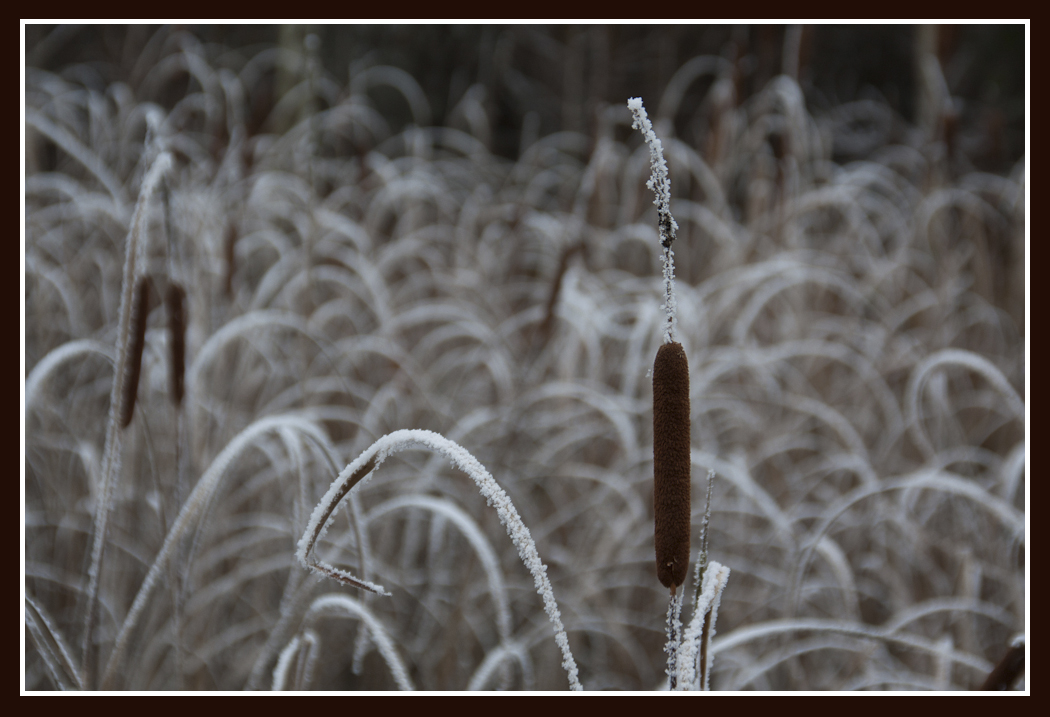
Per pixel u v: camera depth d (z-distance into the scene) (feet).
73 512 13.55
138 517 13.29
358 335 18.34
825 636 13.50
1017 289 21.21
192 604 12.04
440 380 18.33
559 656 13.01
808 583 14.02
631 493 14.07
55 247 18.62
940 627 12.77
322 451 11.08
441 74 42.39
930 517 15.02
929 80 21.35
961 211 24.07
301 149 21.36
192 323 12.54
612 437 15.69
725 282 17.57
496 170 27.04
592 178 19.39
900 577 14.52
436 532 12.69
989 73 42.09
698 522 14.67
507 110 42.16
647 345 16.15
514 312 21.99
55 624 12.70
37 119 17.07
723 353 16.49
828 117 30.35
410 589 14.08
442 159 28.89
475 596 13.37
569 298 16.05
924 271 21.97
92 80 29.30
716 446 15.74
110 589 12.23
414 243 19.75
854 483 16.31
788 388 17.85
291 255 17.80
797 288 18.74
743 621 13.85
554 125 40.04
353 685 13.56
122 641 10.68
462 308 18.84
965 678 12.13
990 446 18.90
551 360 17.11
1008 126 38.88
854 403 18.35
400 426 15.10
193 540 11.04
